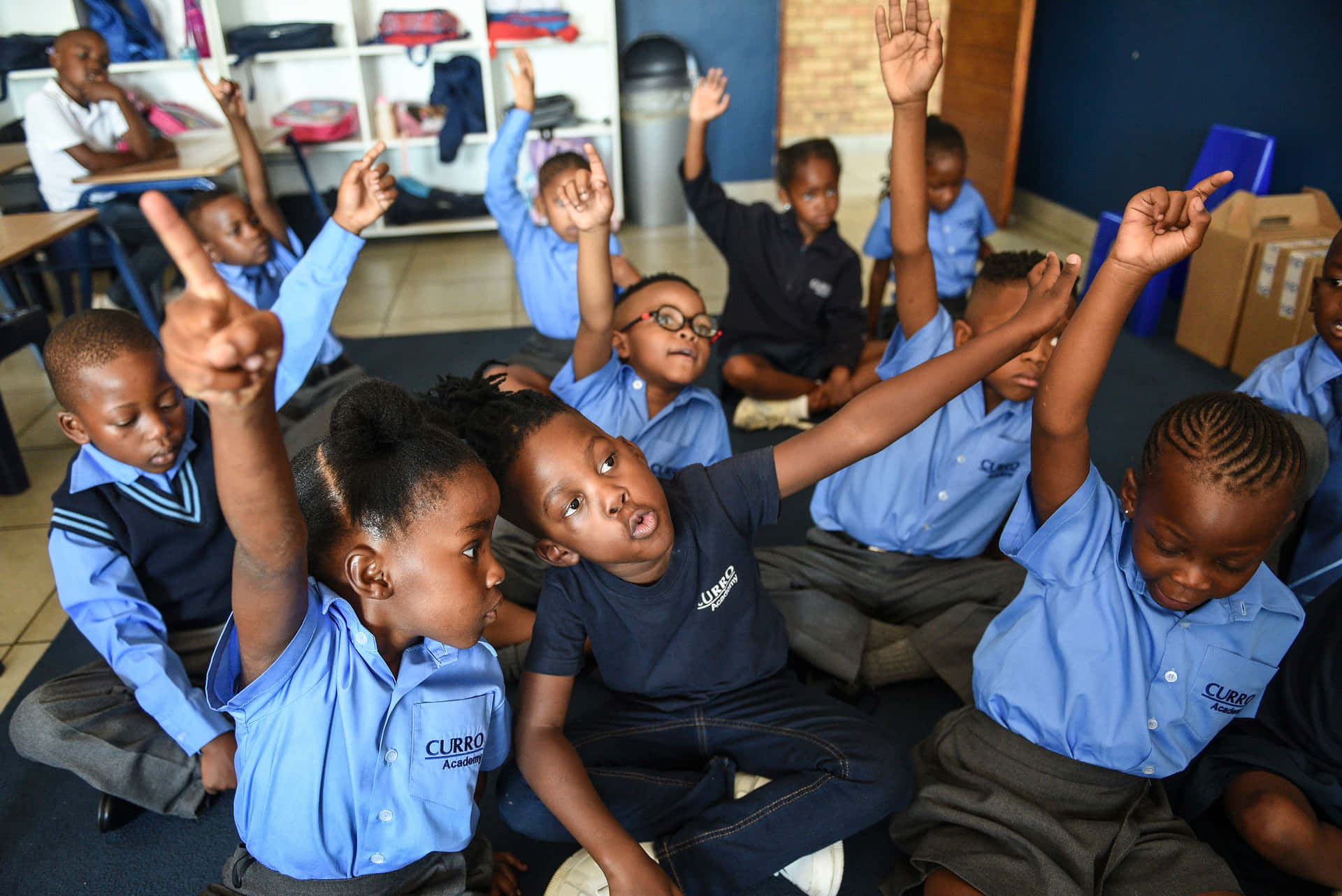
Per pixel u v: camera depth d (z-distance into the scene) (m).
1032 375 1.47
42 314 2.51
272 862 1.01
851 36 5.54
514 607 1.62
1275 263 2.61
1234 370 2.81
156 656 1.30
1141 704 1.15
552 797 1.09
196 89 4.34
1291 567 1.58
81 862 1.32
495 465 1.04
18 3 4.04
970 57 4.71
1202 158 3.38
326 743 0.96
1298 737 1.21
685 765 1.27
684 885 1.13
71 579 1.31
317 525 0.90
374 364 3.12
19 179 3.68
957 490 1.60
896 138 1.37
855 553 1.69
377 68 4.64
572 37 4.50
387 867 1.04
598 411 1.68
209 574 1.42
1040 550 1.16
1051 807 1.18
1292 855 1.14
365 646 0.96
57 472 2.47
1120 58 3.92
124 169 3.13
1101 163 4.13
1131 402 2.65
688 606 1.16
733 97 4.93
